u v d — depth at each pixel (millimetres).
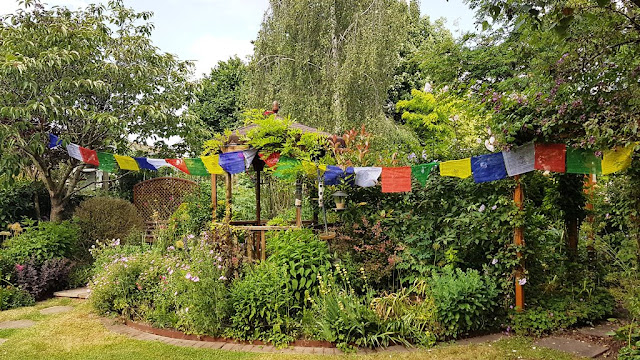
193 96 9750
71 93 7906
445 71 9023
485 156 4801
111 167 5535
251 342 4445
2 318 5590
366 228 5723
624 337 3998
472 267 5414
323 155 6027
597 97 3934
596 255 5879
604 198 6047
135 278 5551
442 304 4426
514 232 4973
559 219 5559
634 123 3453
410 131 12094
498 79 8594
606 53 3621
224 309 4578
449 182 5594
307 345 4355
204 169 5840
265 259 5598
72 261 7555
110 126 7871
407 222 5594
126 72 8367
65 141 7285
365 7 11531
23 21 7723
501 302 4926
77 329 5035
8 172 6875
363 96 11266
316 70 11883
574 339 4480
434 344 4340
